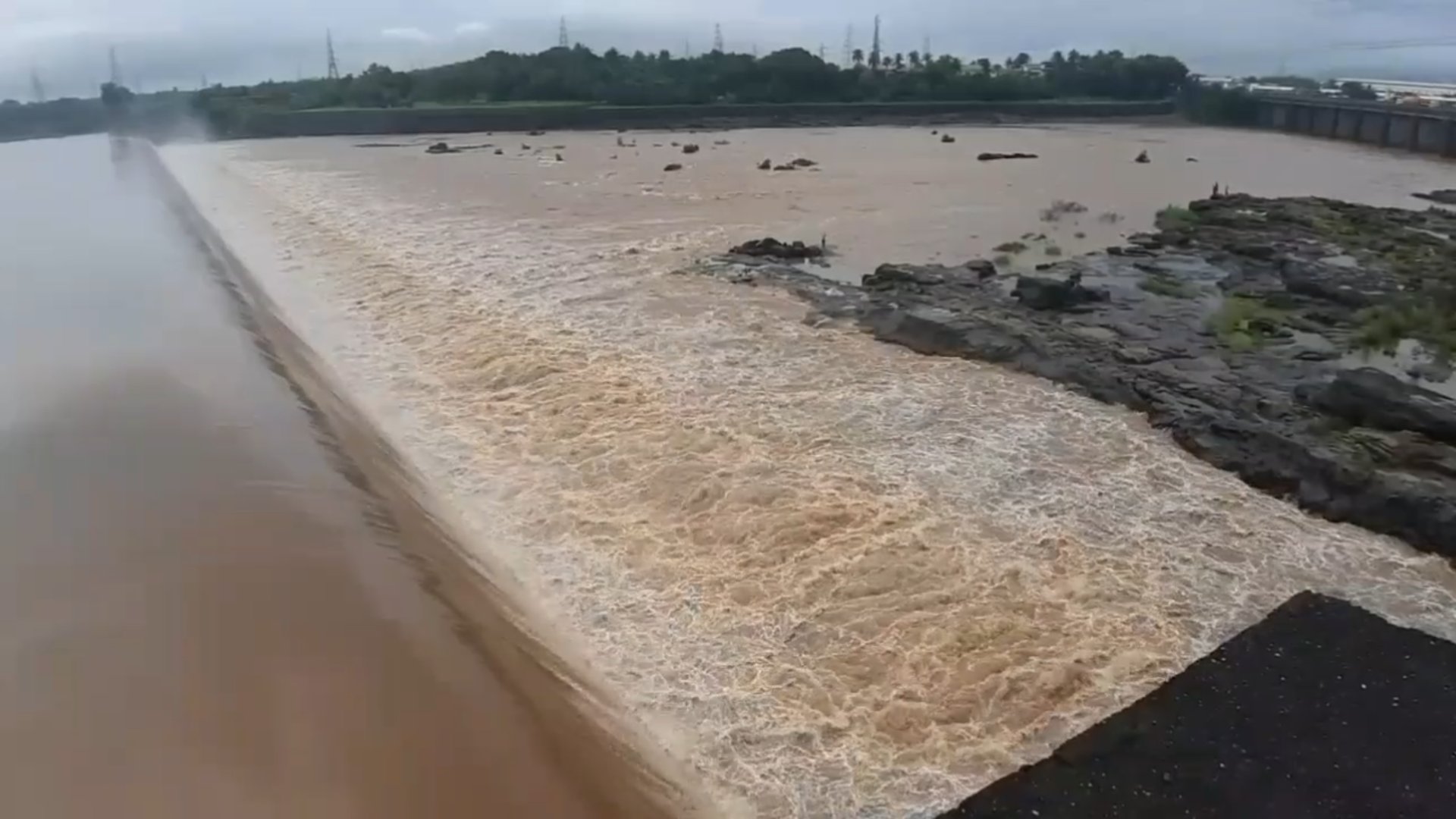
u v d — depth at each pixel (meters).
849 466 12.88
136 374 15.36
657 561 11.27
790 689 9.27
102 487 11.36
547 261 25.27
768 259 25.69
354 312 21.83
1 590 9.24
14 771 7.01
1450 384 16.34
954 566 10.66
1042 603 10.11
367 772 7.21
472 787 7.20
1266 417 14.39
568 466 13.60
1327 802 7.78
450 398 16.50
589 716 8.73
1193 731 8.50
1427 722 8.52
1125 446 13.62
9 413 13.66
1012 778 8.16
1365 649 9.42
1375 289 21.92
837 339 18.27
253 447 12.69
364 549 10.27
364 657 8.44
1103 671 9.17
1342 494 12.01
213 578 9.51
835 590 10.42
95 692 7.85
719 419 14.47
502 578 11.20
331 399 15.67
